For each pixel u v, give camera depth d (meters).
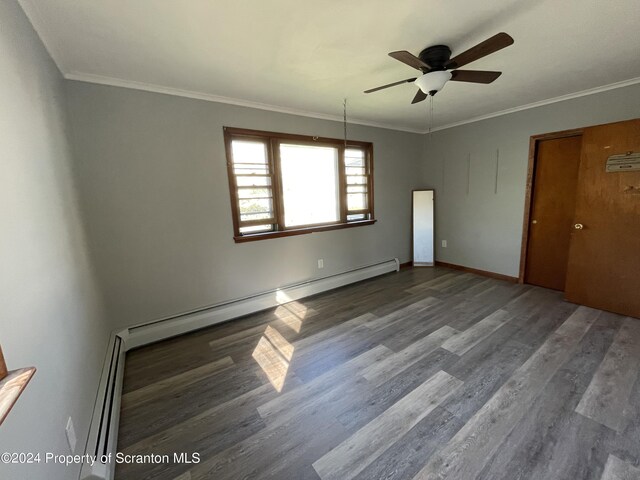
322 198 3.91
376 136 4.31
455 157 4.50
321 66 2.26
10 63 1.16
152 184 2.63
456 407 1.77
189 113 2.76
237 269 3.19
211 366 2.31
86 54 1.96
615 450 1.44
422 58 2.05
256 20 1.65
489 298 3.45
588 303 3.09
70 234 1.72
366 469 1.40
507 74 2.61
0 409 0.55
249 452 1.52
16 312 0.91
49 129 1.62
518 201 3.83
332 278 3.96
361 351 2.44
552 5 1.60
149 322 2.70
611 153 2.80
